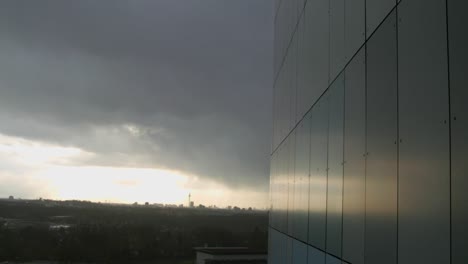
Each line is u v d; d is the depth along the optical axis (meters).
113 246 63.00
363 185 4.25
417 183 3.10
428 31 3.02
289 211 8.89
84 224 74.25
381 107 3.85
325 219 5.73
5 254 56.28
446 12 2.79
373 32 4.14
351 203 4.62
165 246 68.00
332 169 5.48
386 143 3.70
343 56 5.19
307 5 7.67
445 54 2.79
